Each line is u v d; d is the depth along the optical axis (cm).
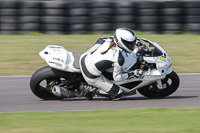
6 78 3106
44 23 4891
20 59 3816
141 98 2495
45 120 1895
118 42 2152
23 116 1986
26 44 4416
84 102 2366
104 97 2548
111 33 4781
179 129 1722
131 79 2297
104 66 2186
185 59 3812
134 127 1759
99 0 4772
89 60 2225
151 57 2294
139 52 2255
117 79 2227
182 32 4991
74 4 4822
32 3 4828
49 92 2427
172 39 4641
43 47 4278
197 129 1720
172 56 3928
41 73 2314
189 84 2884
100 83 2267
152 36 4747
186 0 4903
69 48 4191
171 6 4816
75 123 1834
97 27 4772
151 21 4822
